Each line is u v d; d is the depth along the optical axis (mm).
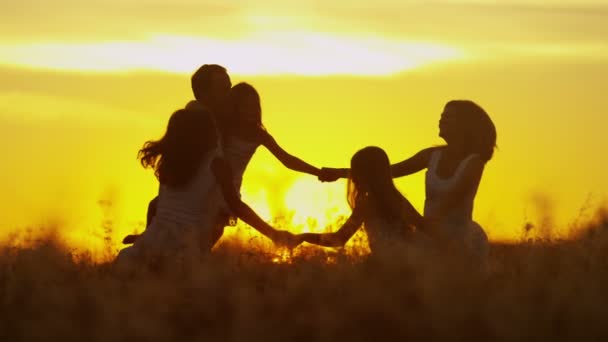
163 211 14789
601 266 12633
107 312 10289
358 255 14438
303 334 10219
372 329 10102
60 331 10094
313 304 10812
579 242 13664
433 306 10016
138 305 10773
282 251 14555
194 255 13531
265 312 10781
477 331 9852
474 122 15828
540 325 9914
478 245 15344
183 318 10797
